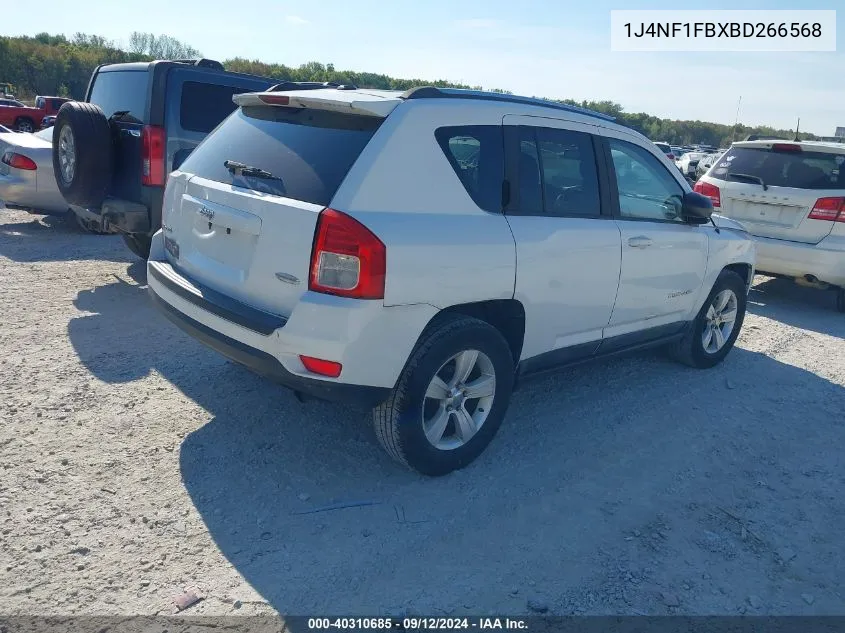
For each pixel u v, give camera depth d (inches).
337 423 171.0
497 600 115.0
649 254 188.1
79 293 259.6
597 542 132.6
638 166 191.0
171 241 164.7
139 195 255.9
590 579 121.9
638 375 221.1
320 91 153.7
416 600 113.7
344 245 124.8
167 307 155.1
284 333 127.5
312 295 126.4
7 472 138.9
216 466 147.9
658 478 158.1
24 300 247.0
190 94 261.4
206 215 146.1
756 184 317.1
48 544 119.6
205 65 283.3
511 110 158.7
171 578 114.3
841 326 299.3
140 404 172.6
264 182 139.0
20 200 347.6
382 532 130.3
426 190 138.5
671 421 188.5
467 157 147.5
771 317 305.9
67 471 141.4
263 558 120.9
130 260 314.8
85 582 111.9
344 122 139.9
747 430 186.7
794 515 147.3
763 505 150.3
